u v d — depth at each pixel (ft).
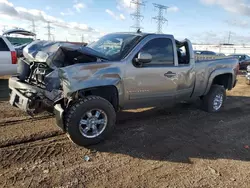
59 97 12.01
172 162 11.07
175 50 15.48
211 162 11.27
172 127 15.71
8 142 11.91
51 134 13.26
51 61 12.21
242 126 16.81
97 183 9.12
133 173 9.96
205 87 18.30
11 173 9.39
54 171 9.73
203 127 16.11
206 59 18.61
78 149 11.79
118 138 13.35
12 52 25.91
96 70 11.93
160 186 9.16
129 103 13.84
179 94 16.22
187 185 9.30
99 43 15.57
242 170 10.68
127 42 14.15
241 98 26.84
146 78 13.89
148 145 12.71
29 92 12.34
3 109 17.12
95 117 12.17
